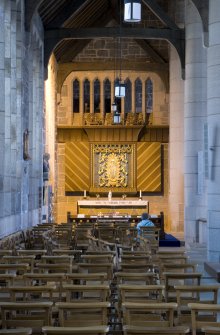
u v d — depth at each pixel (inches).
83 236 976.9
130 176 1715.1
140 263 590.9
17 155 1050.7
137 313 422.6
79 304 354.3
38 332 361.4
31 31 1154.0
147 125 1700.3
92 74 1705.2
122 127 1702.8
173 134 1541.6
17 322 360.2
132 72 1705.2
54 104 1592.0
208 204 905.5
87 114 1712.6
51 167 1536.7
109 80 1706.4
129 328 304.3
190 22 1278.3
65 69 1654.8
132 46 1689.2
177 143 1535.4
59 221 1717.5
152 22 1649.9
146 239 822.5
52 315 412.2
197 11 1194.0
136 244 904.9
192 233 1262.3
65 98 1702.8
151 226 1053.2
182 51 1320.1
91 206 1648.6
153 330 303.1
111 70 1684.3
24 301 423.2
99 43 1680.6
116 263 668.7
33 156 1269.7
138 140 1720.0
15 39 1041.5
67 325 359.6
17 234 975.0
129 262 604.4
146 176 1720.0
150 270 569.6
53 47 1352.1
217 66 896.9
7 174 1008.9
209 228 900.0
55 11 1333.7
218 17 898.7
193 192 1259.2
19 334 296.0
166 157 1722.4
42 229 1044.5
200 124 1259.8
